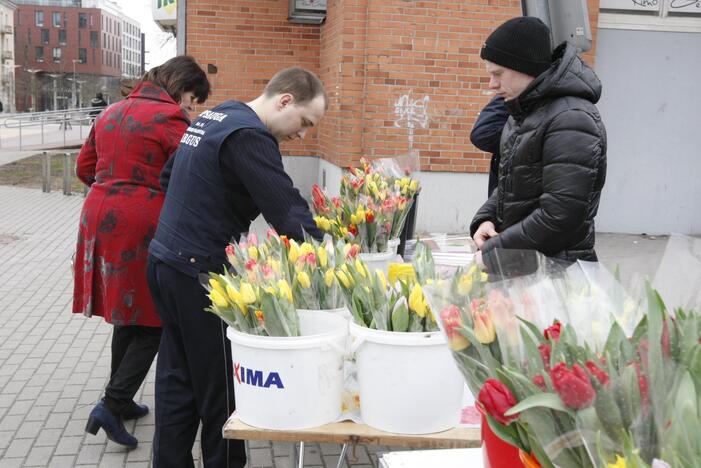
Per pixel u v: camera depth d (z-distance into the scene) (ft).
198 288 9.46
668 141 31.19
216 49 36.45
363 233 11.48
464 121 30.73
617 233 31.60
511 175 9.93
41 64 409.08
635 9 30.40
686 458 3.96
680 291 5.09
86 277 12.62
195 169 9.49
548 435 4.39
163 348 10.13
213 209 9.47
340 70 30.32
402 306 7.01
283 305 7.28
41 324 20.62
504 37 9.42
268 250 8.45
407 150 30.71
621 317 5.15
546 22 13.85
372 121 30.55
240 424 7.29
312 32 36.73
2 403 15.21
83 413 14.76
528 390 4.54
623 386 4.18
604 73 30.86
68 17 407.85
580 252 9.53
